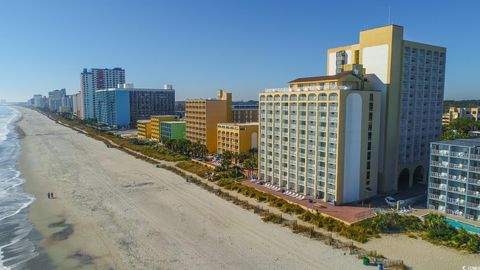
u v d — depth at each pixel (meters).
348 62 103.75
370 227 66.88
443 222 64.62
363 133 85.38
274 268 52.81
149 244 62.03
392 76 89.19
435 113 104.19
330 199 84.25
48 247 61.78
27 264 55.66
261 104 102.31
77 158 154.25
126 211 80.19
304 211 77.56
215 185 103.88
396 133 92.94
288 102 93.19
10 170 128.75
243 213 77.94
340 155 81.25
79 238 65.31
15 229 70.25
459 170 70.94
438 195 75.31
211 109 160.38
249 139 135.12
